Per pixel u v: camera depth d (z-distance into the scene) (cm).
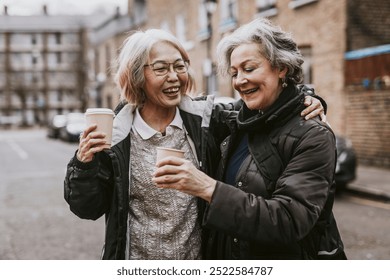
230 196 166
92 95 4178
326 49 1274
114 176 196
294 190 167
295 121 182
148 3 2716
